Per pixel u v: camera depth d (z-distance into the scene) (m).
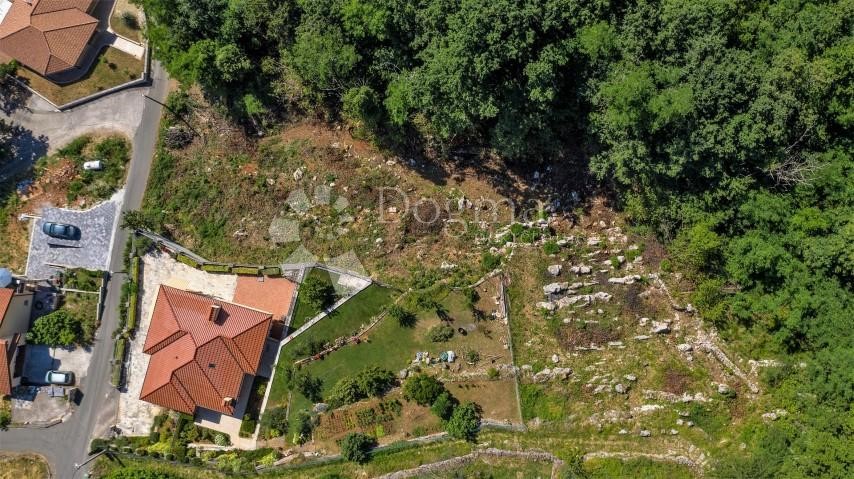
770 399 55.16
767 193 51.25
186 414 61.34
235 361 58.12
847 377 50.81
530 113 51.38
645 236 56.94
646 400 56.75
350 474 58.66
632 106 47.00
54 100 65.44
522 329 58.34
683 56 48.47
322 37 53.84
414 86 51.28
